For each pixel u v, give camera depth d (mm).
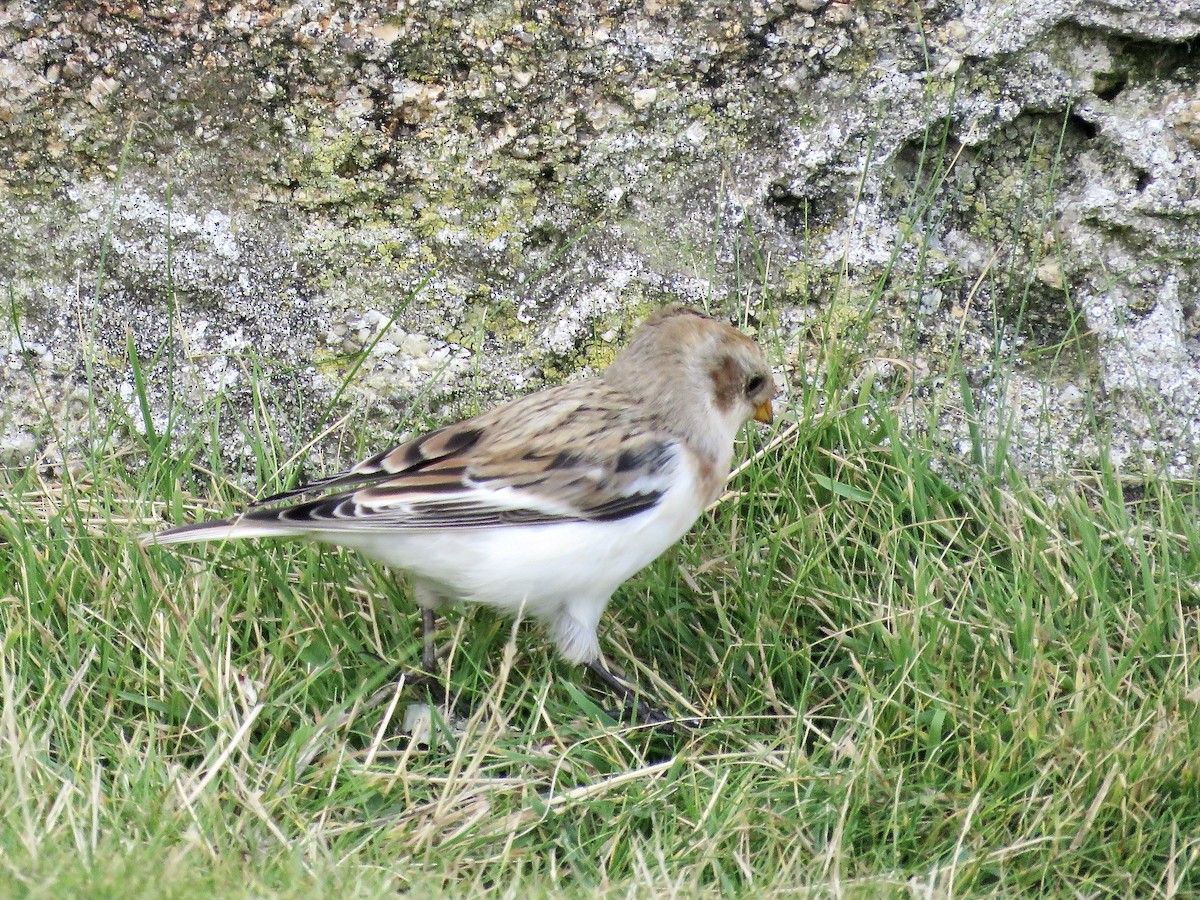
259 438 7629
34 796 5617
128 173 7672
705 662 7121
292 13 7449
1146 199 7852
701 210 7895
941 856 5980
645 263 7891
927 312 8008
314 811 5895
